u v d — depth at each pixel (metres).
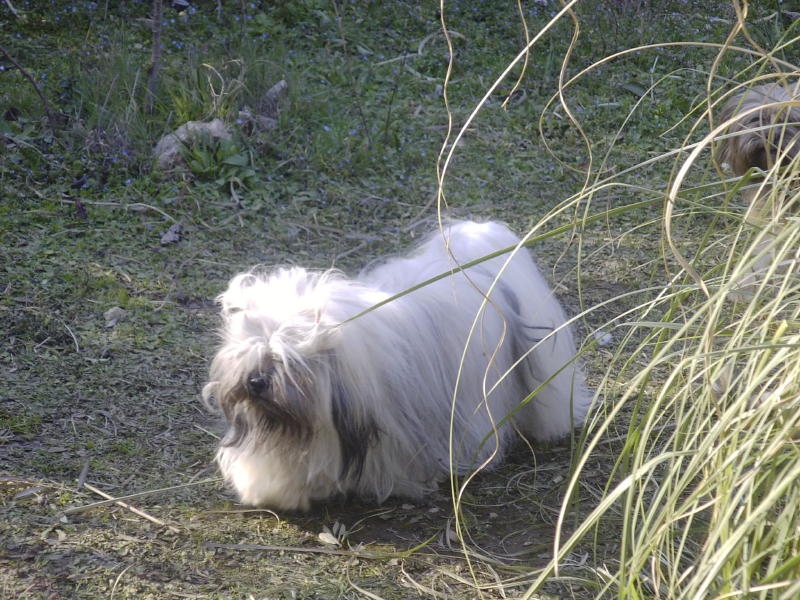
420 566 3.46
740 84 2.52
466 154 8.84
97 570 3.31
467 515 3.84
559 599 3.23
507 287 4.20
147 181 7.42
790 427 2.07
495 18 11.97
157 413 4.64
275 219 7.34
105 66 8.62
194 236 6.89
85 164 7.56
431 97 9.85
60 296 5.77
